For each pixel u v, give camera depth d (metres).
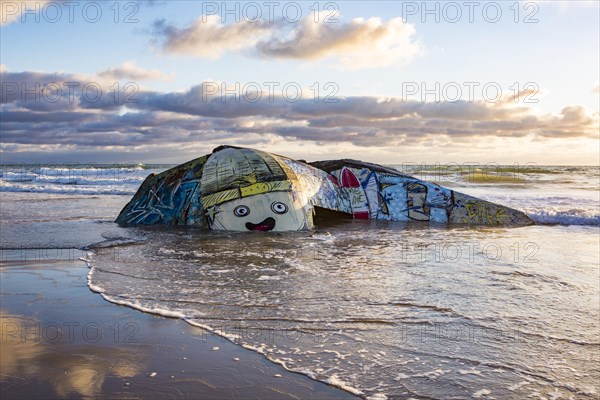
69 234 8.37
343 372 3.06
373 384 2.91
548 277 5.54
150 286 5.00
